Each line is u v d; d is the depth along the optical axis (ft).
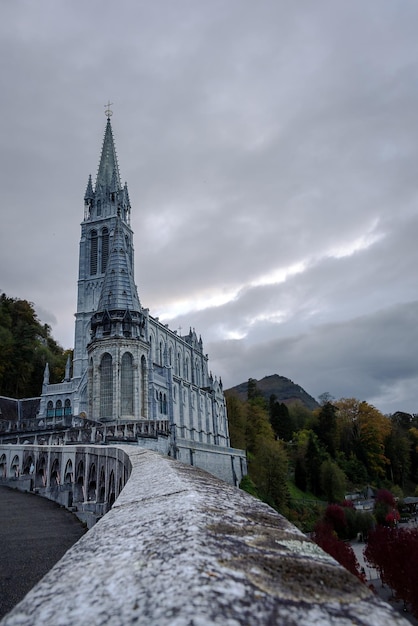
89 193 457.68
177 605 6.78
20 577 31.50
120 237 243.40
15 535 46.16
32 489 82.69
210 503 14.29
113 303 220.64
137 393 206.49
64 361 545.85
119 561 9.59
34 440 164.55
